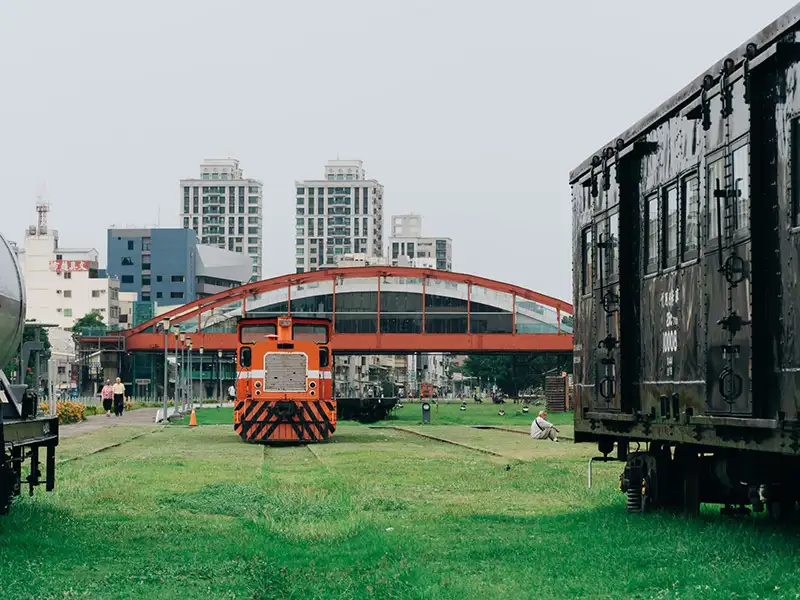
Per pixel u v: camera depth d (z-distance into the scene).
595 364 15.23
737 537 10.93
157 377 122.94
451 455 27.23
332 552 11.41
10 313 13.97
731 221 10.37
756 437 9.92
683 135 12.10
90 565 10.52
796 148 9.23
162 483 19.52
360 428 46.38
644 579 9.24
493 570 10.10
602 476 20.42
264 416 33.28
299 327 34.41
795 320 9.21
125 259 186.12
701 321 11.23
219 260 197.12
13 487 12.52
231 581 9.70
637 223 13.86
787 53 9.37
